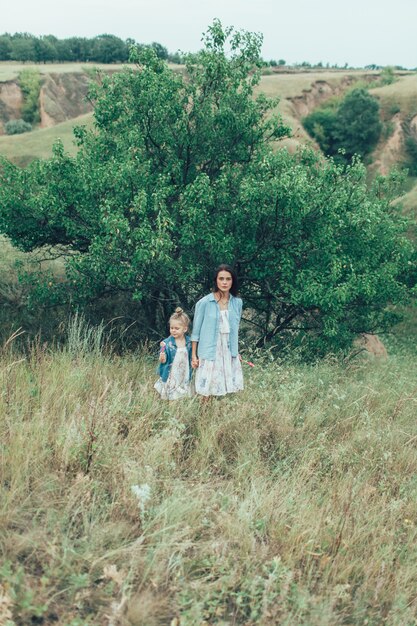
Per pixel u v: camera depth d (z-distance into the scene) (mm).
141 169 7805
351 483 4551
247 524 3627
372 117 56094
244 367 7484
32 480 3699
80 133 8922
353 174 8547
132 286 8055
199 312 5625
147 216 7941
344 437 5727
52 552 2980
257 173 8297
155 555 3113
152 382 6082
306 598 3172
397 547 3961
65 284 8758
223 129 8375
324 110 61156
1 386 4875
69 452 3893
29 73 81562
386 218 9562
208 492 4078
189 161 8594
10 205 8062
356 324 10188
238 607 3104
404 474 5270
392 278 9312
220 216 7887
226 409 5457
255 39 8305
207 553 3396
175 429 4660
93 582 2994
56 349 7742
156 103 7910
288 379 6781
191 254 8141
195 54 8438
